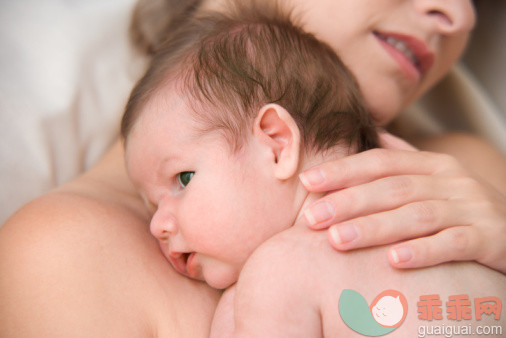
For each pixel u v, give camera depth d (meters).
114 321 0.74
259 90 0.86
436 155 0.94
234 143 0.82
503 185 1.41
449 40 1.17
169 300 0.81
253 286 0.72
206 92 0.85
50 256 0.77
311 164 0.85
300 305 0.71
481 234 0.78
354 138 0.92
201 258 0.85
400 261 0.71
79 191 0.98
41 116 1.23
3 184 1.14
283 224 0.82
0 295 0.75
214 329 0.79
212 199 0.81
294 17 1.08
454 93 1.81
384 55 1.09
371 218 0.74
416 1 1.09
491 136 1.79
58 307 0.73
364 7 1.05
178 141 0.84
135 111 0.91
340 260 0.73
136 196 1.05
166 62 0.94
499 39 2.04
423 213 0.77
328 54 0.99
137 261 0.83
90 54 1.38
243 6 1.09
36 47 1.33
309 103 0.88
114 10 1.46
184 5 1.39
